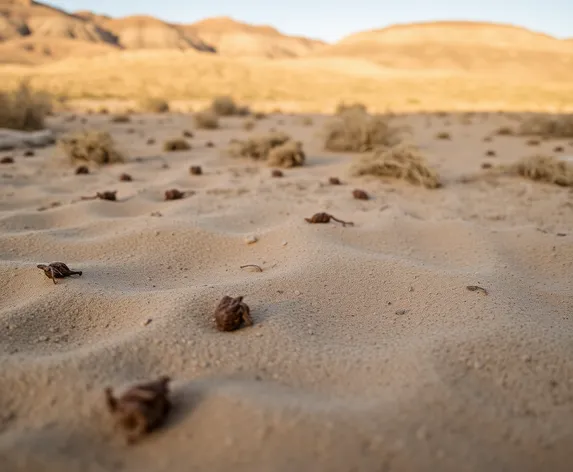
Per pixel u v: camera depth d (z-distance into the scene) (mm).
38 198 5742
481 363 2127
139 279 3285
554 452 1659
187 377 2045
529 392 1964
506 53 102188
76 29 157000
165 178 7238
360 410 1764
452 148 11266
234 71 52750
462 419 1763
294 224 4301
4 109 12898
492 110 27016
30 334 2457
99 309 2732
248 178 7285
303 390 1948
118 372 2047
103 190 6305
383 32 129000
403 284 3111
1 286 3043
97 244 3861
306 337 2434
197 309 2682
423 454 1579
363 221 4707
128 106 26984
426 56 101938
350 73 57969
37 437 1632
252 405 1753
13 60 93750
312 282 3113
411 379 1988
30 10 156625
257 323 2541
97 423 1726
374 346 2359
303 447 1585
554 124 13680
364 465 1526
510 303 2793
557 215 5301
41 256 3637
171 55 61719
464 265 3604
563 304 2961
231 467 1522
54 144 11477
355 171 7492
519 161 7688
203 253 3773
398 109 27828
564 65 93375
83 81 42875
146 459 1566
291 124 17969
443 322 2578
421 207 5613
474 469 1546
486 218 5164
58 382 1943
